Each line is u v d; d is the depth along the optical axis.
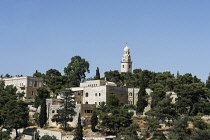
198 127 135.38
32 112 181.00
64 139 144.88
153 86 181.75
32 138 149.50
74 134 143.75
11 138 159.00
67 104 156.75
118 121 143.38
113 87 179.12
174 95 176.00
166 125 143.75
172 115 143.25
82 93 186.75
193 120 137.50
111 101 170.38
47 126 162.75
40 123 161.88
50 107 166.88
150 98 173.50
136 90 185.88
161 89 173.50
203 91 165.62
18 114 154.12
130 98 184.88
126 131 135.25
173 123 132.75
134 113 164.50
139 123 152.12
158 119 144.00
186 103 159.12
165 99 147.88
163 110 144.00
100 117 147.00
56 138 147.12
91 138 141.00
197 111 158.00
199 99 161.50
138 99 167.38
